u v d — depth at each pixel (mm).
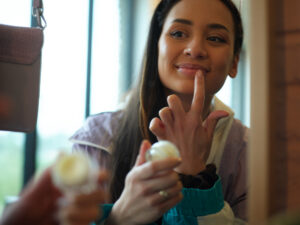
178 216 767
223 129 1038
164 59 905
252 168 500
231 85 3432
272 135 494
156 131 776
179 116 771
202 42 881
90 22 2295
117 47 2734
